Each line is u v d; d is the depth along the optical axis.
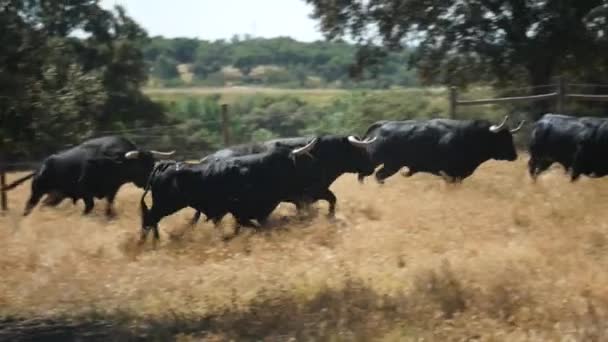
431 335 9.89
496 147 22.84
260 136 45.91
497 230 15.80
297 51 174.50
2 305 12.48
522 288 11.70
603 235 14.95
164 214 17.25
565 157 22.03
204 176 17.12
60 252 15.81
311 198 18.50
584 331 9.82
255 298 12.03
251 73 161.62
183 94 110.12
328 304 11.42
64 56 53.88
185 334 10.64
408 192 21.36
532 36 43.34
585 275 12.36
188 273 13.87
